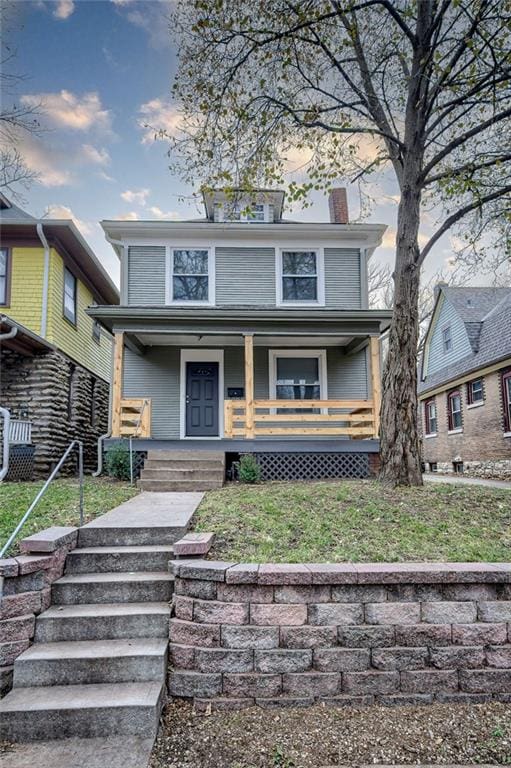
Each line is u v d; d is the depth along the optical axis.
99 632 3.23
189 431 11.20
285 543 3.99
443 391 17.84
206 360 11.47
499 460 13.70
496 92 6.75
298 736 2.70
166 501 5.80
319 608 3.12
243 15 6.57
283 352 11.54
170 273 11.44
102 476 9.35
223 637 3.10
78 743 2.62
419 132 7.08
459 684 3.05
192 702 3.01
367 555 3.71
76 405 12.11
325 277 11.65
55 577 3.53
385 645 3.08
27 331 8.97
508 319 14.62
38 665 2.94
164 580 3.54
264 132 7.38
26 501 5.60
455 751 2.57
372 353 9.75
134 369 11.34
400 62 7.75
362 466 9.33
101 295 14.38
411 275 6.93
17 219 10.18
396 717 2.88
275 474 9.22
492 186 7.70
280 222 12.27
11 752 2.54
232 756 2.53
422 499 5.57
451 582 3.14
